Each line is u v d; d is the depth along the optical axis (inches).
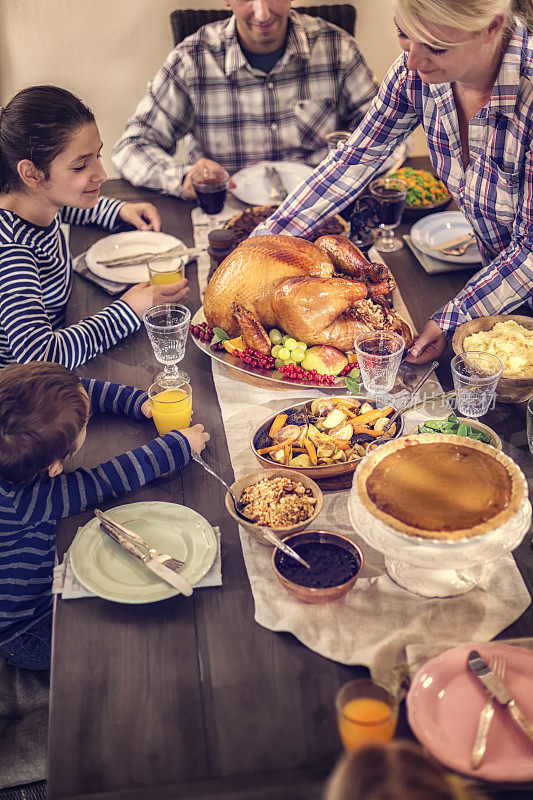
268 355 75.7
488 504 48.4
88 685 48.8
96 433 70.4
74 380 63.8
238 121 125.9
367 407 66.1
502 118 70.9
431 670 45.7
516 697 44.2
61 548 58.6
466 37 60.7
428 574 52.9
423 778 29.8
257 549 57.1
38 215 85.2
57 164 80.0
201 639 51.3
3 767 65.5
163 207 109.3
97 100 152.9
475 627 50.5
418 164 114.5
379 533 48.3
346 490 61.2
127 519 60.1
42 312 80.4
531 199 74.5
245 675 48.9
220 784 42.8
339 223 94.8
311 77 123.9
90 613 53.4
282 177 110.6
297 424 64.7
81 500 61.6
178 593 54.0
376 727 39.3
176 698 47.9
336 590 50.5
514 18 67.1
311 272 76.6
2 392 60.5
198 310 85.3
